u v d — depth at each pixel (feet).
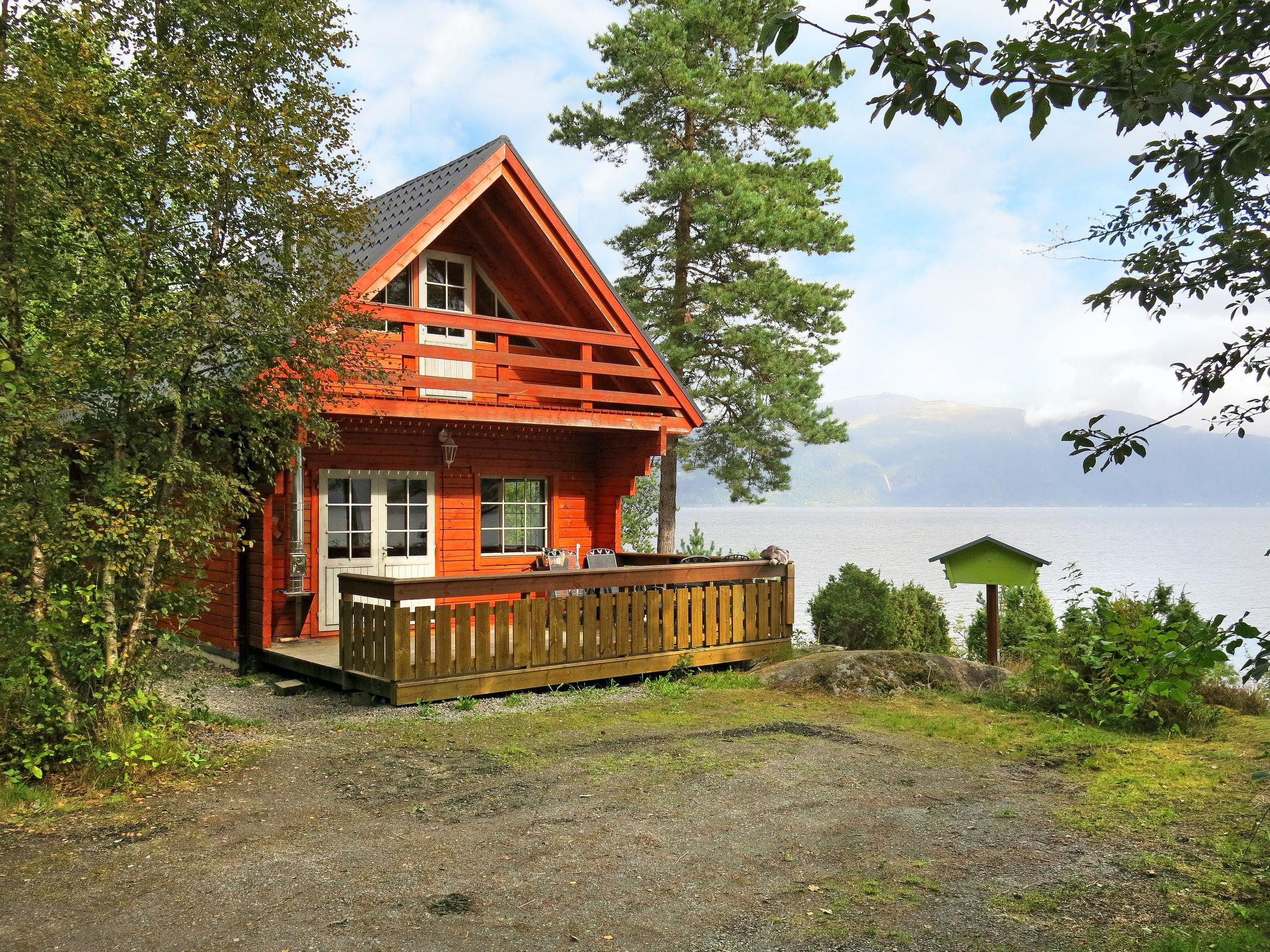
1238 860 16.78
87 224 21.13
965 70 8.46
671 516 70.79
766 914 14.47
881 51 8.50
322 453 39.40
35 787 20.21
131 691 22.90
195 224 22.94
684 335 71.46
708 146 71.72
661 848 17.29
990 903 14.90
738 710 30.45
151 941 13.28
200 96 21.90
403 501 42.04
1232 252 10.17
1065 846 17.63
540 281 43.62
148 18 22.50
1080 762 24.18
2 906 14.48
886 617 48.24
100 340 20.76
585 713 29.45
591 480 49.08
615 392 42.73
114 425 22.20
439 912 14.39
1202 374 10.95
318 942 13.29
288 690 32.50
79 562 21.71
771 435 72.49
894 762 23.95
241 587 36.76
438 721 27.89
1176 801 20.61
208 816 18.85
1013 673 36.09
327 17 23.80
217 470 24.52
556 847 17.33
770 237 66.13
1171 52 7.74
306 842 17.46
